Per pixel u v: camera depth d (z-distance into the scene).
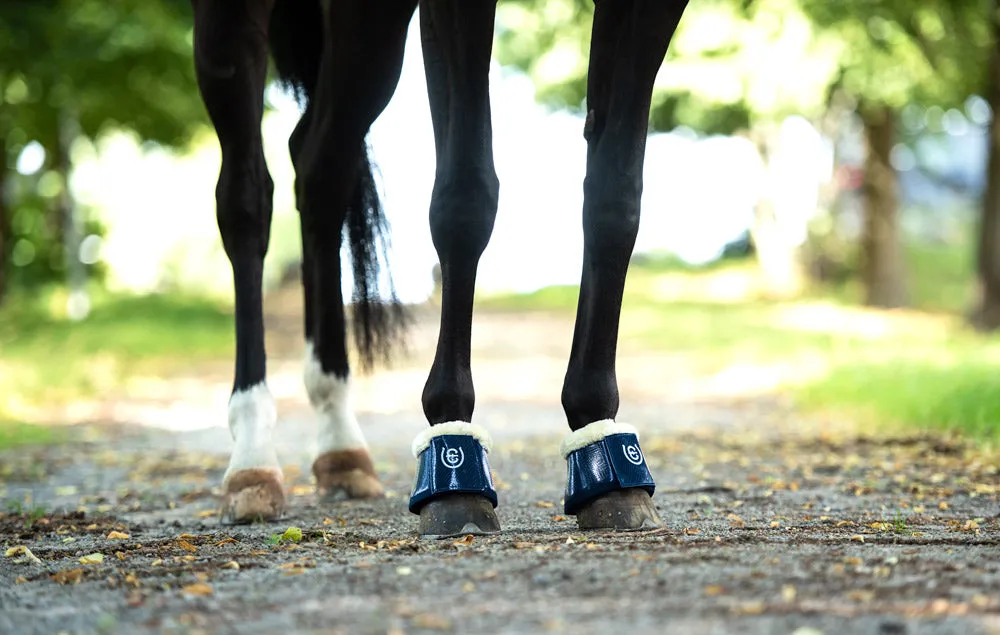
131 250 51.41
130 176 47.09
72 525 5.95
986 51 22.45
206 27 5.93
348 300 7.18
